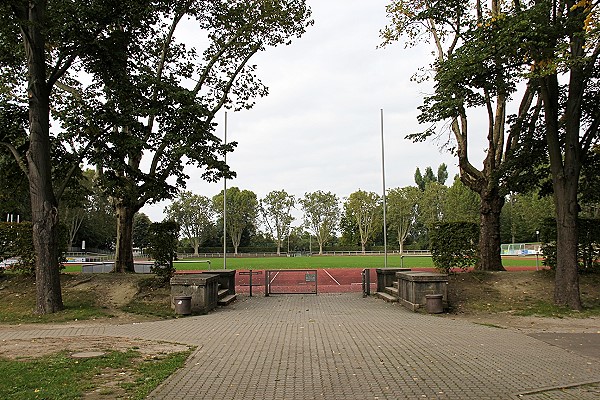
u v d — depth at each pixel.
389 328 12.58
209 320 14.57
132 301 17.78
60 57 16.34
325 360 8.86
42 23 15.61
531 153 19.69
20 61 18.11
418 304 16.31
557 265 16.34
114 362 8.53
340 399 6.62
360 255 94.31
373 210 102.19
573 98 16.27
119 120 17.84
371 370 8.12
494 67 15.84
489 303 16.80
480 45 15.29
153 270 19.70
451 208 84.56
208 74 23.06
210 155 19.34
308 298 20.95
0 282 19.02
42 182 16.17
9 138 17.84
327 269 42.84
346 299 20.36
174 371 8.05
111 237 97.75
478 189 21.73
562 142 18.52
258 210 112.56
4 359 8.80
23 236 19.44
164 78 18.89
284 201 111.50
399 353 9.44
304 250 120.44
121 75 17.52
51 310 15.85
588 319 14.43
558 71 14.93
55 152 18.34
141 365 8.38
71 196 20.86
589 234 19.30
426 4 21.06
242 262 61.56
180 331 12.43
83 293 18.30
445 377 7.70
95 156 18.20
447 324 13.43
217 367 8.37
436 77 16.69
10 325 14.14
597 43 15.12
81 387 6.98
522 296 17.28
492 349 9.88
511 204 90.50
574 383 7.41
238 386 7.21
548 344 10.51
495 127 22.11
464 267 20.47
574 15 15.17
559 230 16.33
